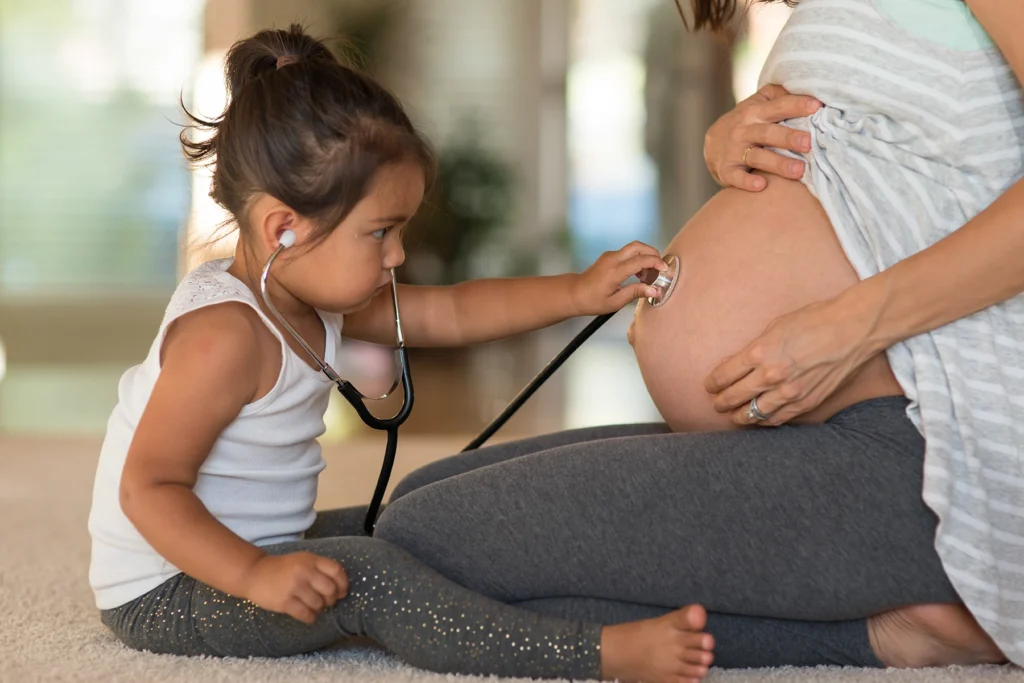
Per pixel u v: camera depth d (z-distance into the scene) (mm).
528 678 1089
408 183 1224
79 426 4020
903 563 1088
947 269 1070
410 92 7852
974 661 1181
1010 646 1082
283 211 1199
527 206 7969
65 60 7383
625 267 1391
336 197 1181
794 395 1112
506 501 1163
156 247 7496
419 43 7844
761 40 7125
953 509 1071
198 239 1620
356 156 1176
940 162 1165
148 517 1129
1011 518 1092
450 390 5129
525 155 7961
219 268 1298
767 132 1290
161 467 1147
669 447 1157
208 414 1174
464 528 1167
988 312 1115
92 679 1097
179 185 7461
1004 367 1106
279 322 1263
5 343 7246
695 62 7762
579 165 7980
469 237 7520
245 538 1263
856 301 1089
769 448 1132
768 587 1104
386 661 1186
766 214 1283
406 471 2793
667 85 7844
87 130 7430
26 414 4375
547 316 1477
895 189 1171
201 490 1231
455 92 7906
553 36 7898
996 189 1149
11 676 1110
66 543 1866
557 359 1509
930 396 1100
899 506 1091
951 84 1149
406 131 1225
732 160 1344
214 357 1173
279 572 1076
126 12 7398
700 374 1278
